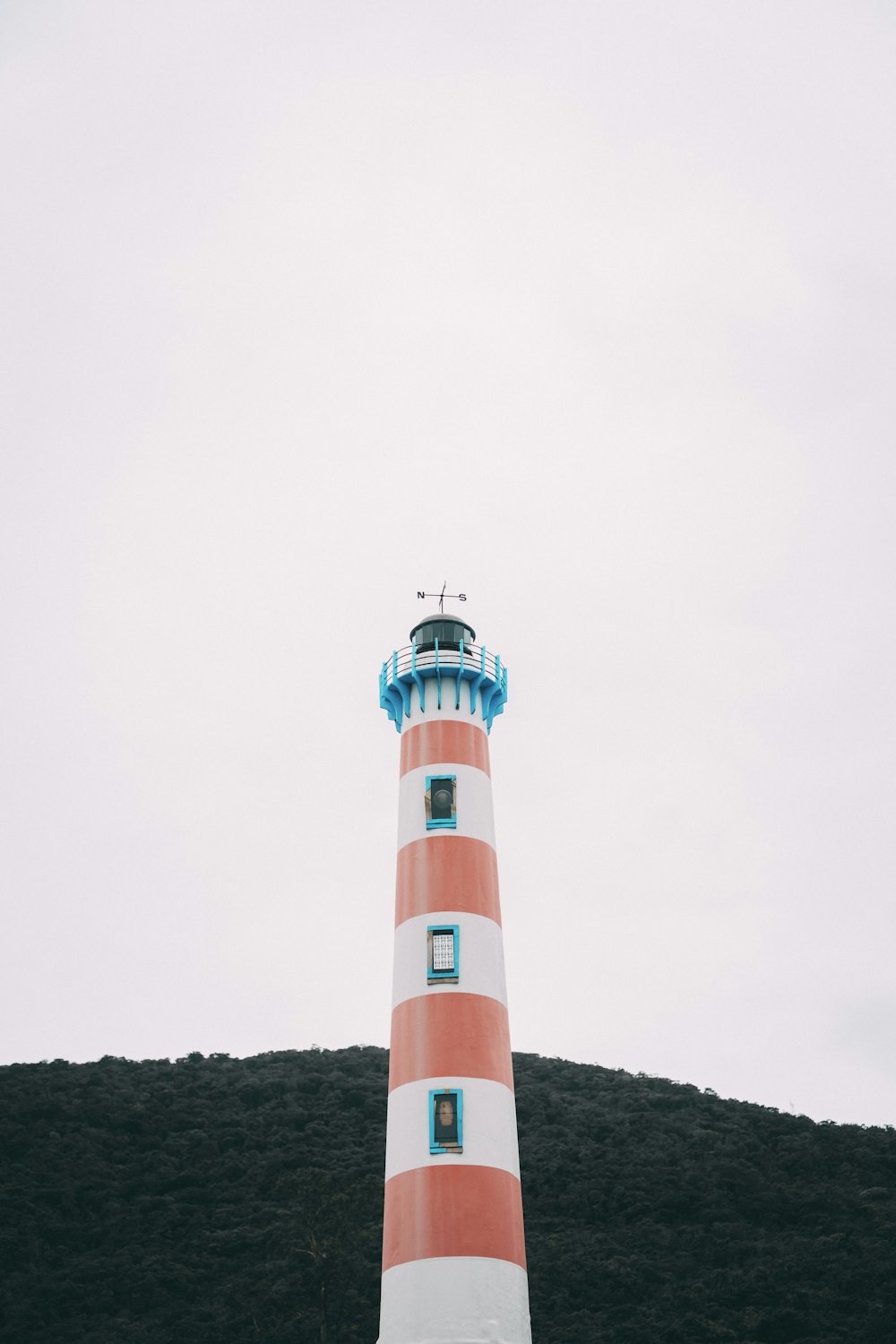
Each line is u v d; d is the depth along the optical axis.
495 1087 38.22
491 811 44.03
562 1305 64.06
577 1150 84.75
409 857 42.38
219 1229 72.19
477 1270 35.09
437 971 39.62
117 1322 61.41
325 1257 56.97
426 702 45.25
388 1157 38.19
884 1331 58.53
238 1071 101.31
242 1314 61.75
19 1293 63.59
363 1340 58.78
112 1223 72.00
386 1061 106.44
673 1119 91.06
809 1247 68.44
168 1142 83.50
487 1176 36.62
